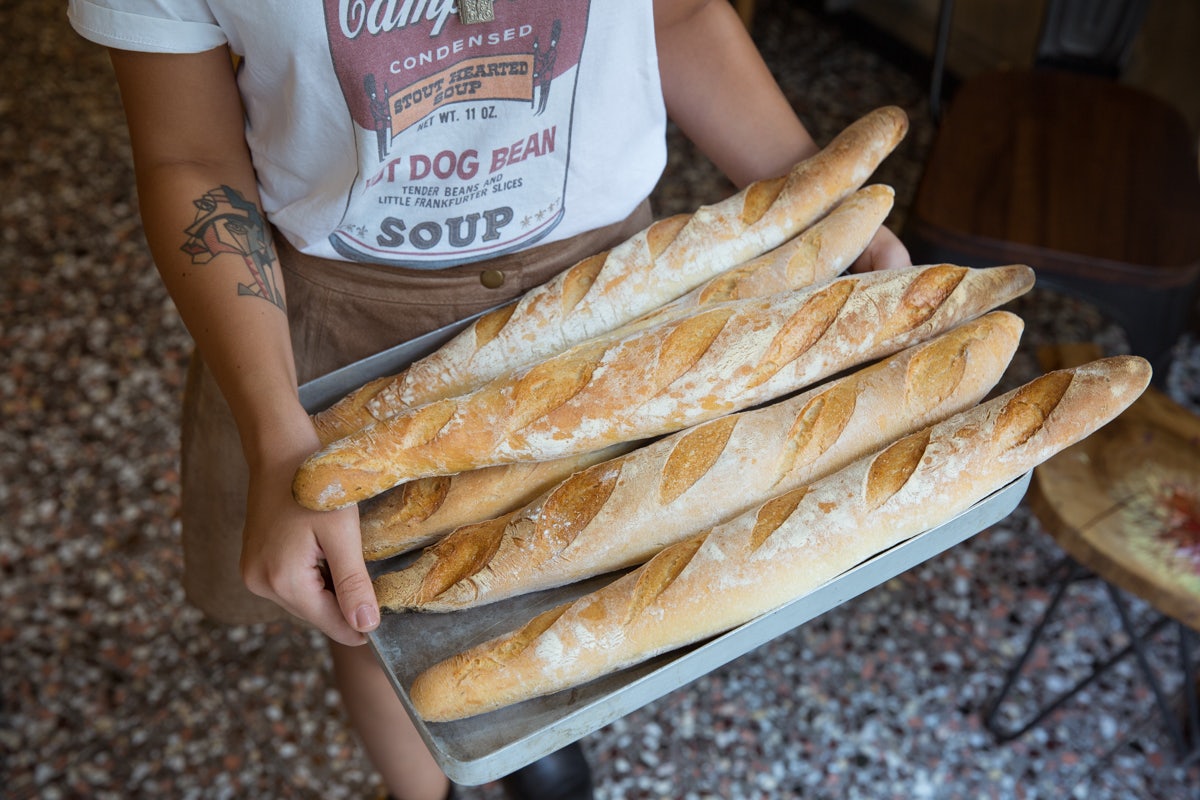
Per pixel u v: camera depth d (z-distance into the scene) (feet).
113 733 5.66
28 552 6.42
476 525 2.71
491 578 2.56
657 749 5.62
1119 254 5.19
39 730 5.66
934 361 2.72
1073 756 5.57
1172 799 5.39
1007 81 6.24
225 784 5.47
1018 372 7.18
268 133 2.81
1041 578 6.33
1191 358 7.36
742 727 5.71
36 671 5.90
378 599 2.57
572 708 2.40
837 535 2.49
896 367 2.71
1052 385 2.61
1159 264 5.14
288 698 5.81
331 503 2.36
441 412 2.62
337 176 2.80
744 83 3.36
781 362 2.71
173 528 6.53
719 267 3.05
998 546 6.51
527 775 4.46
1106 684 5.84
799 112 9.32
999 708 5.67
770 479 2.63
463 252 3.11
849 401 2.68
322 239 3.05
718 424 2.70
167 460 6.89
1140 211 5.43
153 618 6.13
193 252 2.77
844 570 2.51
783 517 2.53
